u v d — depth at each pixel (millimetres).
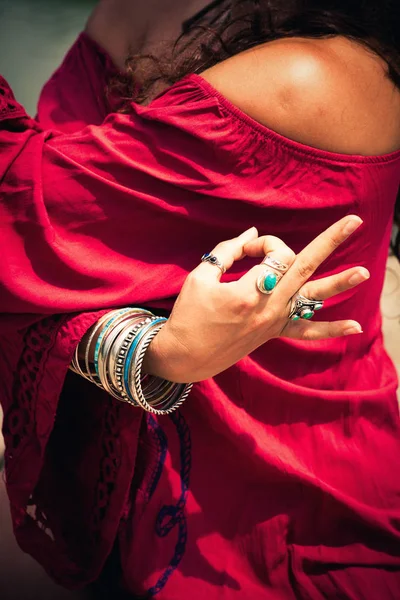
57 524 1143
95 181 873
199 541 1063
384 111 904
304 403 1062
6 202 884
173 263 916
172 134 875
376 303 1141
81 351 874
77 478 1116
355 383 1124
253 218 908
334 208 919
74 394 1084
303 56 867
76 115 1337
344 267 1000
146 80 1070
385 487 1091
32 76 3230
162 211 886
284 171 883
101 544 1061
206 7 1187
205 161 876
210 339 796
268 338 828
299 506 1064
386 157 928
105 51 1339
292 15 977
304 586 1039
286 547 1066
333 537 1075
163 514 1054
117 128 897
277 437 1063
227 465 1059
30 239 878
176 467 1049
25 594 1174
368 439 1107
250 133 859
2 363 1002
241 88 858
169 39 1291
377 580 1038
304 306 808
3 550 1234
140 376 841
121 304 884
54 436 1148
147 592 1055
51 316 895
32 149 894
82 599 1179
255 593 1048
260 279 773
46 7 3965
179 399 886
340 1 989
